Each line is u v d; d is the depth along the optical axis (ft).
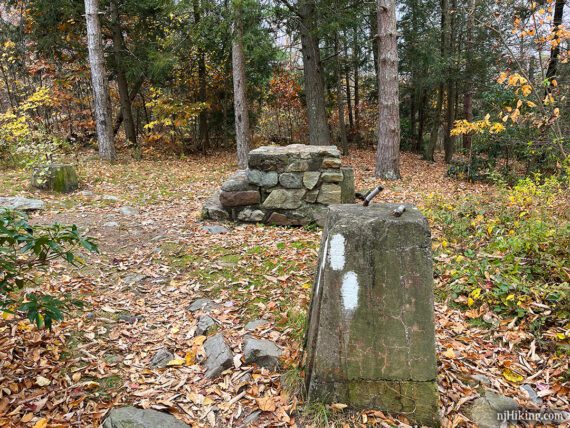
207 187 24.52
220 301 10.55
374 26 47.65
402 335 6.57
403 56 50.65
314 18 34.09
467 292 10.91
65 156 32.45
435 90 58.75
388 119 29.91
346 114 67.21
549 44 15.29
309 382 6.97
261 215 16.25
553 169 25.90
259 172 16.01
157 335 9.23
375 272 6.53
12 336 8.59
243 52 33.04
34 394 7.23
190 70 44.42
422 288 6.52
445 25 44.88
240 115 33.78
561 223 12.55
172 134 41.70
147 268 12.39
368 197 7.34
